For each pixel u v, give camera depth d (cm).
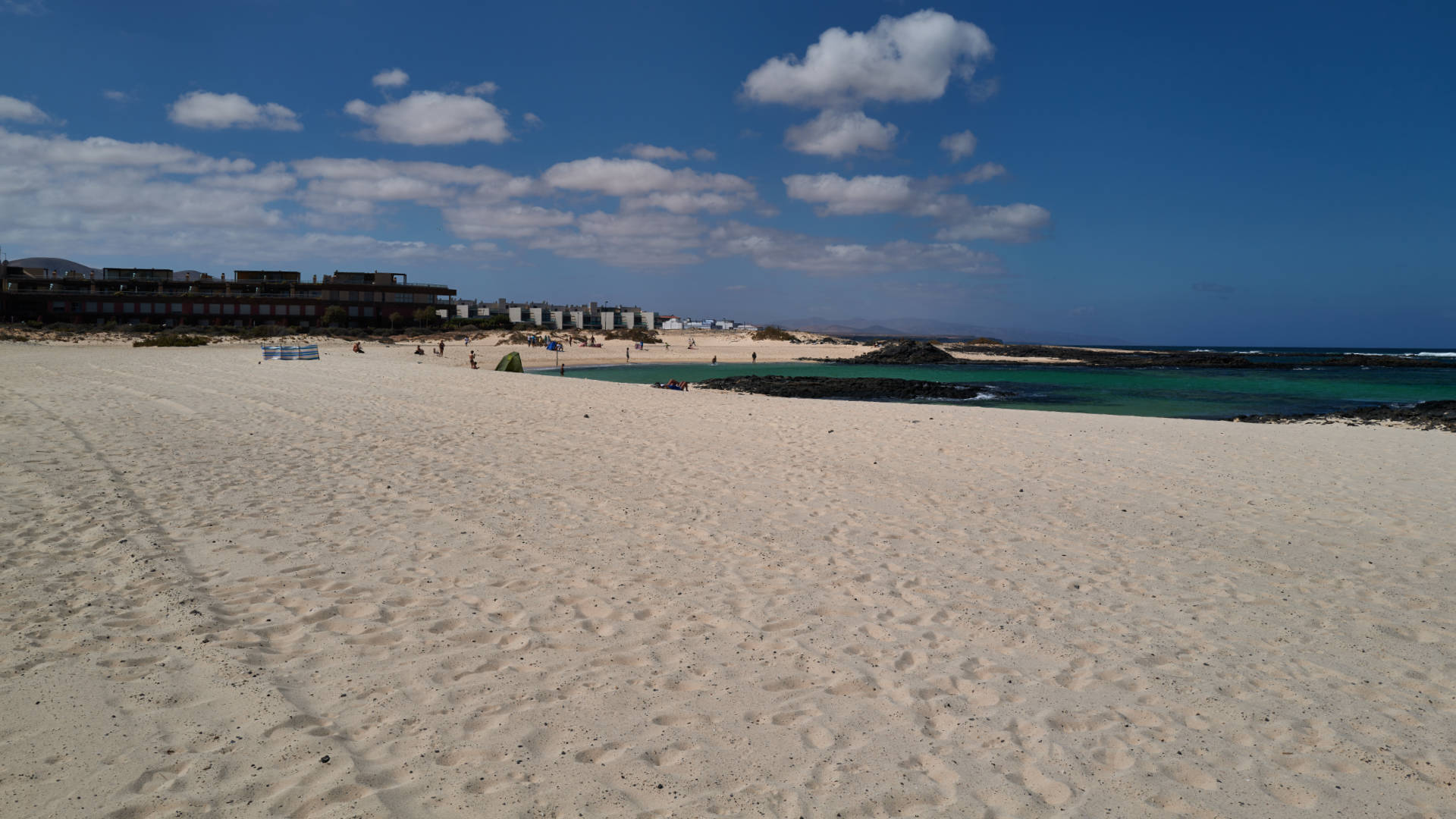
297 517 704
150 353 4312
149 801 284
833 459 1109
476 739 340
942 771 330
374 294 9181
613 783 311
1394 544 711
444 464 991
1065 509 834
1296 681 430
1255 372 6047
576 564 597
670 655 439
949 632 487
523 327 9881
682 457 1100
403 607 495
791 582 573
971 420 1611
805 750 343
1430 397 3750
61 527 634
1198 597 565
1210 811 307
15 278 8612
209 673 390
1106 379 5056
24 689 362
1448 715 394
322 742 330
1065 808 307
